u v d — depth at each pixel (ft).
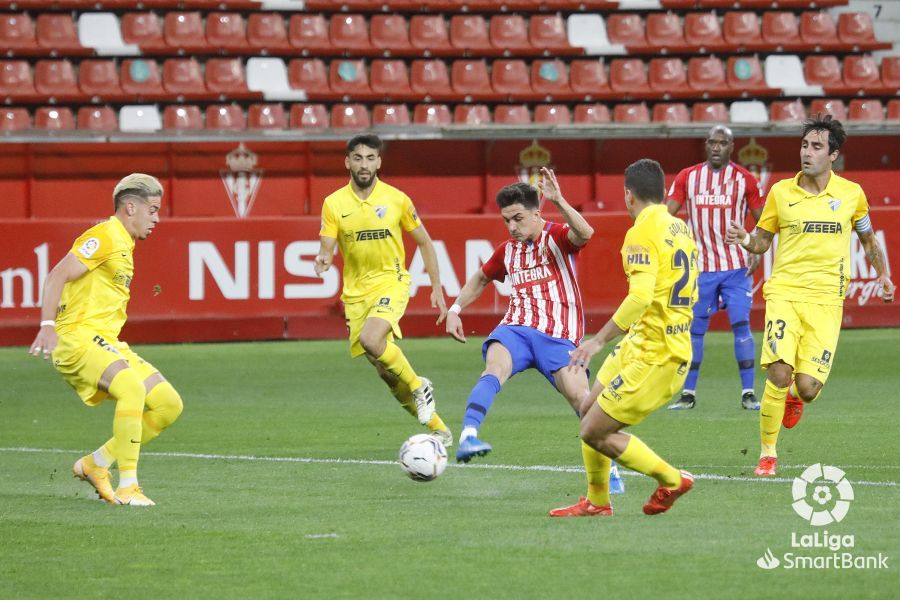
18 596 65.87
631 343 81.46
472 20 280.31
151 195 95.20
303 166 223.71
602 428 81.35
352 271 127.03
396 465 109.09
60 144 217.97
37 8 267.18
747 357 144.46
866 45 285.84
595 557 72.54
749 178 147.95
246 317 211.00
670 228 80.28
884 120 246.68
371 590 65.77
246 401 153.38
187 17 272.10
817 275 104.06
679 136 231.09
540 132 229.04
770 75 278.26
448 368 181.88
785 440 119.65
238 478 103.30
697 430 127.65
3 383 170.91
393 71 268.41
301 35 274.16
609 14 287.28
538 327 98.02
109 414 145.79
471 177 230.68
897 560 71.41
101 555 74.84
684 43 283.18
